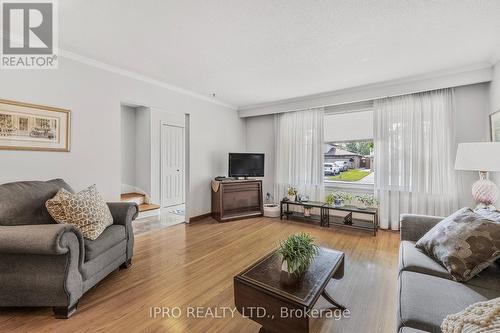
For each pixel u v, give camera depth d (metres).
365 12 1.94
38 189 2.12
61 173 2.65
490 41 2.40
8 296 1.69
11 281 1.68
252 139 5.48
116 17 2.01
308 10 1.91
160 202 5.29
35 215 2.00
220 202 4.31
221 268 2.48
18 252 1.61
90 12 1.95
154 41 2.43
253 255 2.82
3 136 2.27
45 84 2.53
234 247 3.08
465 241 1.50
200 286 2.13
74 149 2.75
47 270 1.68
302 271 1.57
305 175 4.60
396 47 2.53
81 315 1.73
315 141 4.48
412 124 3.53
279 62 2.92
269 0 1.79
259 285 1.45
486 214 1.76
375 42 2.43
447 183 3.30
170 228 3.93
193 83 3.73
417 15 1.98
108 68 3.04
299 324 1.26
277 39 2.37
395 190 3.67
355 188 4.22
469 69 3.00
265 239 3.39
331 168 4.54
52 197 2.13
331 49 2.58
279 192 4.97
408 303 1.18
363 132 4.16
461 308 1.13
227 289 2.09
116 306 1.84
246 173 4.77
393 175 3.68
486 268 1.50
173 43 2.46
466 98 3.22
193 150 4.33
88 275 1.88
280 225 4.11
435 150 3.38
